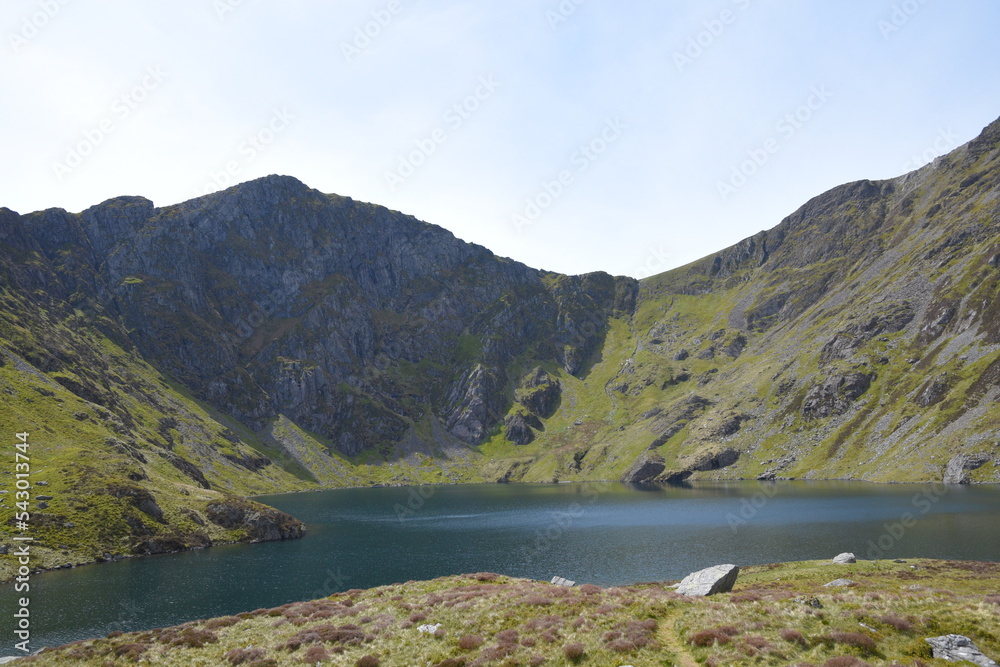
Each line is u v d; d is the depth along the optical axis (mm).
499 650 32469
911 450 198500
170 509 132250
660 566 94062
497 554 111125
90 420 180000
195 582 90812
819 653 26984
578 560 101938
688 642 30219
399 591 55938
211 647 42125
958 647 26062
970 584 62281
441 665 31516
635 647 30375
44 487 119750
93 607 76125
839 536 108000
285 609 52406
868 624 29312
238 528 136750
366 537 137750
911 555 89000
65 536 107938
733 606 34875
